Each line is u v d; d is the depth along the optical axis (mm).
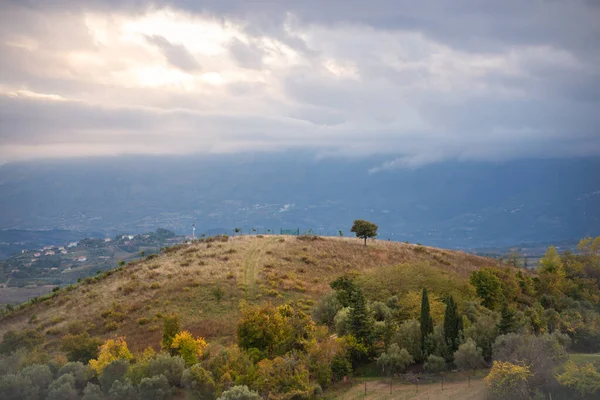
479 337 66000
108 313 88438
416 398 55219
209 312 87438
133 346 75500
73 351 69000
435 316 74688
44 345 78562
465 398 53250
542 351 54438
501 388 50281
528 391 50281
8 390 56500
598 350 74188
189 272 105438
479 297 87750
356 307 69875
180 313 86875
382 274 93250
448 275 96688
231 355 63062
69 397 56719
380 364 65062
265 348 69312
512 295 93500
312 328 72438
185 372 59250
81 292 103312
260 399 54000
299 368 59719
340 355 64250
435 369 62844
